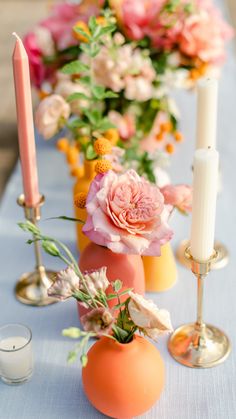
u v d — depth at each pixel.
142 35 1.31
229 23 2.16
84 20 1.35
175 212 1.23
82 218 1.06
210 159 0.81
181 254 1.13
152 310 0.78
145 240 0.84
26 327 0.93
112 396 0.83
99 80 1.25
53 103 1.14
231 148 1.46
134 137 1.36
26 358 0.91
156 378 0.84
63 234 1.19
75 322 1.02
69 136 1.28
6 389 0.92
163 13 1.30
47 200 1.30
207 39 1.31
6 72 2.80
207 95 1.04
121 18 1.30
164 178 1.20
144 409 0.85
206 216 0.84
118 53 1.24
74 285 0.80
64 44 1.37
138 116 1.37
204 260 0.87
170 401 0.89
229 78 1.81
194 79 1.38
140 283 0.94
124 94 1.30
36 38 1.38
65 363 0.95
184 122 1.57
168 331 0.79
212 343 0.96
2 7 3.61
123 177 0.86
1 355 0.91
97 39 1.07
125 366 0.83
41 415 0.88
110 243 0.84
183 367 0.94
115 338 0.85
